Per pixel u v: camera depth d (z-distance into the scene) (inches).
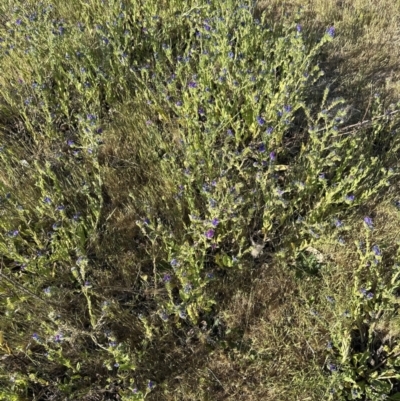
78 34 164.9
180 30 185.2
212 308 110.1
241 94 152.1
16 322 103.9
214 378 98.5
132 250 120.6
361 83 166.6
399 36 188.2
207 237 101.3
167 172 131.0
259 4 209.3
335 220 104.5
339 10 203.6
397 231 118.6
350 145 129.3
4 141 141.7
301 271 115.1
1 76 166.7
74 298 107.9
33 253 115.2
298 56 139.6
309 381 94.1
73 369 95.2
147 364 99.3
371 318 104.0
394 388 98.0
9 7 185.9
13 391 93.3
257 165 114.0
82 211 127.9
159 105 147.9
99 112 154.3
